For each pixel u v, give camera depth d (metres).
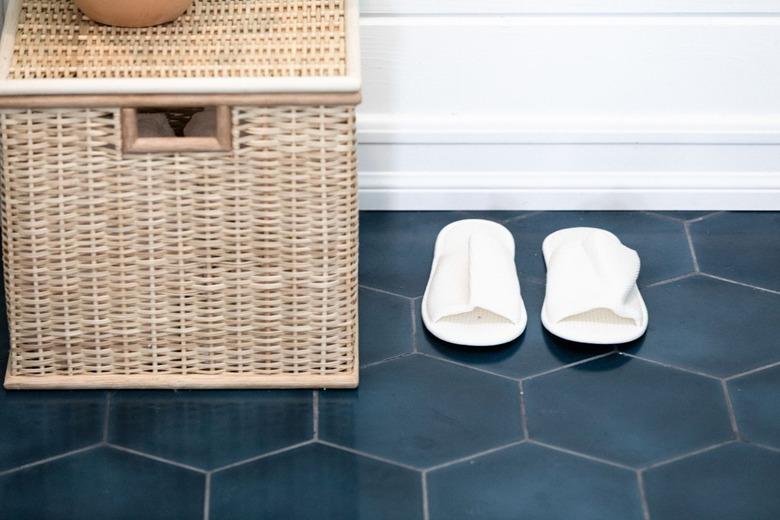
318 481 1.82
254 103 1.73
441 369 2.03
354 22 1.86
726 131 2.32
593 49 2.25
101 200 1.81
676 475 1.84
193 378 1.97
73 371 1.97
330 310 1.92
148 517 1.76
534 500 1.79
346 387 1.98
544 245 2.28
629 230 2.35
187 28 1.84
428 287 2.16
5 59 1.76
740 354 2.07
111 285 1.89
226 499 1.79
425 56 2.24
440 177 2.37
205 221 1.83
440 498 1.80
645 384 2.00
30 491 1.79
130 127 1.75
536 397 1.97
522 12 2.20
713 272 2.25
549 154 2.35
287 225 1.84
